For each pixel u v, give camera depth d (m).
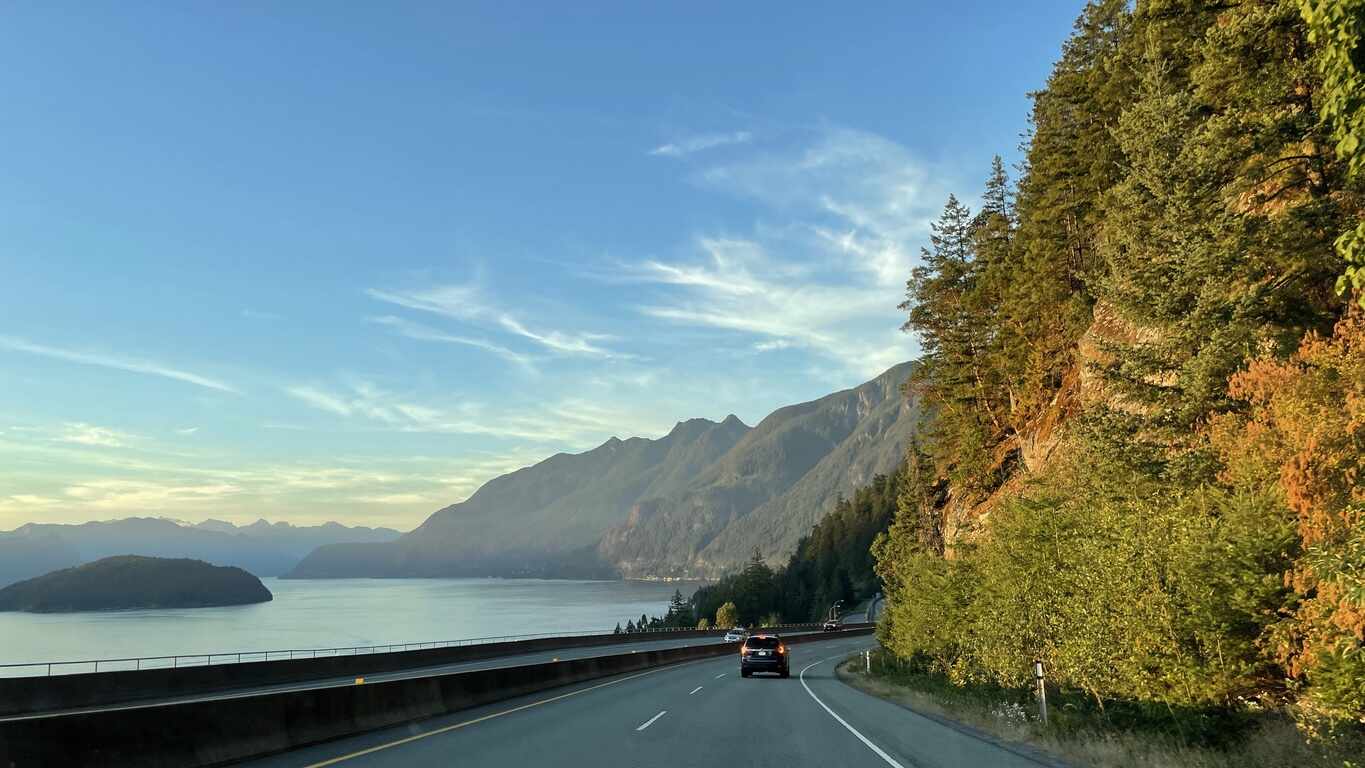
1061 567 16.39
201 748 10.94
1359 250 6.26
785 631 107.25
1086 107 41.50
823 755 12.57
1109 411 20.89
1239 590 10.85
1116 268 21.75
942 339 60.03
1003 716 16.77
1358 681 8.78
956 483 54.38
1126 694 13.20
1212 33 19.38
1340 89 6.32
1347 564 7.39
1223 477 13.84
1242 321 17.86
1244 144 18.23
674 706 21.62
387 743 13.66
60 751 8.88
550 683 29.59
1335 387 11.45
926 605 31.28
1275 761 9.85
